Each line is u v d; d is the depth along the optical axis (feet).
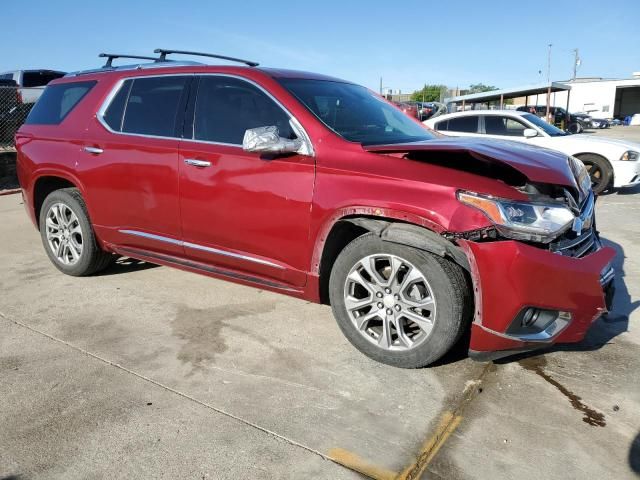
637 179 29.40
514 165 9.17
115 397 9.21
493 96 78.54
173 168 12.35
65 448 7.92
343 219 10.15
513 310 8.80
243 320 12.44
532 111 85.97
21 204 27.68
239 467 7.54
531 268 8.69
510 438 8.17
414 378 9.86
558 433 8.30
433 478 7.35
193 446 7.97
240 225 11.49
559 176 9.50
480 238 8.84
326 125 10.93
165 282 15.03
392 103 14.75
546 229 8.91
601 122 133.39
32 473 7.41
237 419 8.62
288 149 10.46
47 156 14.82
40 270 16.15
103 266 15.37
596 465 7.61
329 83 13.05
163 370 10.13
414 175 9.49
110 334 11.69
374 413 8.79
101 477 7.35
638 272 15.75
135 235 13.52
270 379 9.83
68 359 10.55
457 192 9.04
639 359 10.58
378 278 10.02
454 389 9.50
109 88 14.12
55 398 9.18
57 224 15.34
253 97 11.77
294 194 10.63
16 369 10.15
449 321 9.32
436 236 9.23
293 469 7.50
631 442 8.10
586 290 9.11
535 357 10.64
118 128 13.66
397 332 10.02
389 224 9.71
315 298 10.98
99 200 13.91
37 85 45.39
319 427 8.42
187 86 12.76
